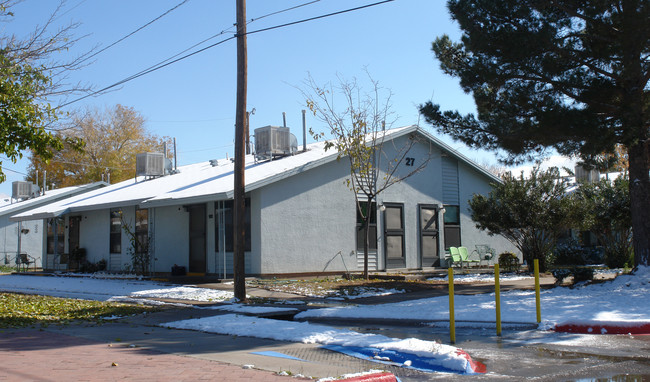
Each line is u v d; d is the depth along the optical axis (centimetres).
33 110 1516
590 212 2316
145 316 1232
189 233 2191
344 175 2172
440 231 2488
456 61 1628
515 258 2412
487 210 2250
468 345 885
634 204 1472
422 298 1531
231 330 991
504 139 1529
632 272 1446
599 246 3209
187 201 1928
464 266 2522
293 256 1981
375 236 2250
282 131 2366
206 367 692
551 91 1518
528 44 1409
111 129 5234
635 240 1470
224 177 2172
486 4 1441
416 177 2428
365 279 1967
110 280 2172
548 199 2209
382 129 2188
